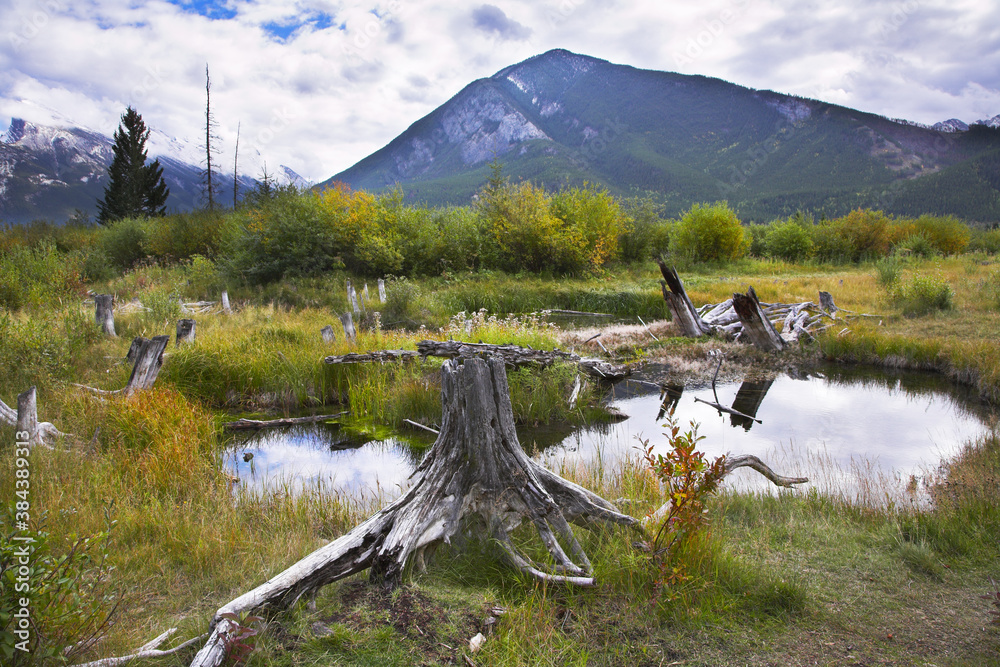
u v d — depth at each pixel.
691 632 3.09
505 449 4.07
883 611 3.34
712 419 8.80
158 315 12.88
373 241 21.05
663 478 3.80
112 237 25.16
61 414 6.92
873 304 16.88
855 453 7.00
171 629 3.08
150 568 3.85
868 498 5.16
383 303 16.03
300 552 4.05
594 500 4.12
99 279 19.97
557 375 9.81
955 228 33.94
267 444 7.92
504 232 24.41
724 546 4.01
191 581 3.76
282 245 20.14
